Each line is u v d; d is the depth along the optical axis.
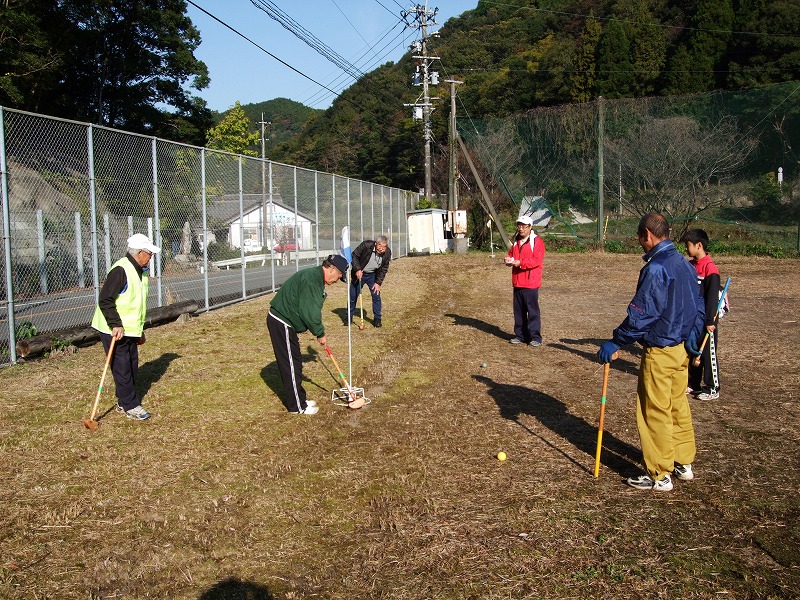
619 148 26.47
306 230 16.86
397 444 5.39
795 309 12.15
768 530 3.92
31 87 21.09
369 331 10.34
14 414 5.93
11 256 7.55
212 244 12.06
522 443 5.40
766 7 33.44
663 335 4.37
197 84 30.48
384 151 53.69
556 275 18.84
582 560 3.61
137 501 4.35
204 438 5.50
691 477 4.66
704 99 25.19
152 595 3.33
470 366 8.08
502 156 29.27
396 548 3.77
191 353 8.45
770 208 24.22
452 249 28.86
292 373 6.06
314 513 4.21
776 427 5.73
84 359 7.88
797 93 23.28
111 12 25.92
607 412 6.21
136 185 9.65
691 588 3.34
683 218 25.81
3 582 3.39
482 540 3.84
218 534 3.94
